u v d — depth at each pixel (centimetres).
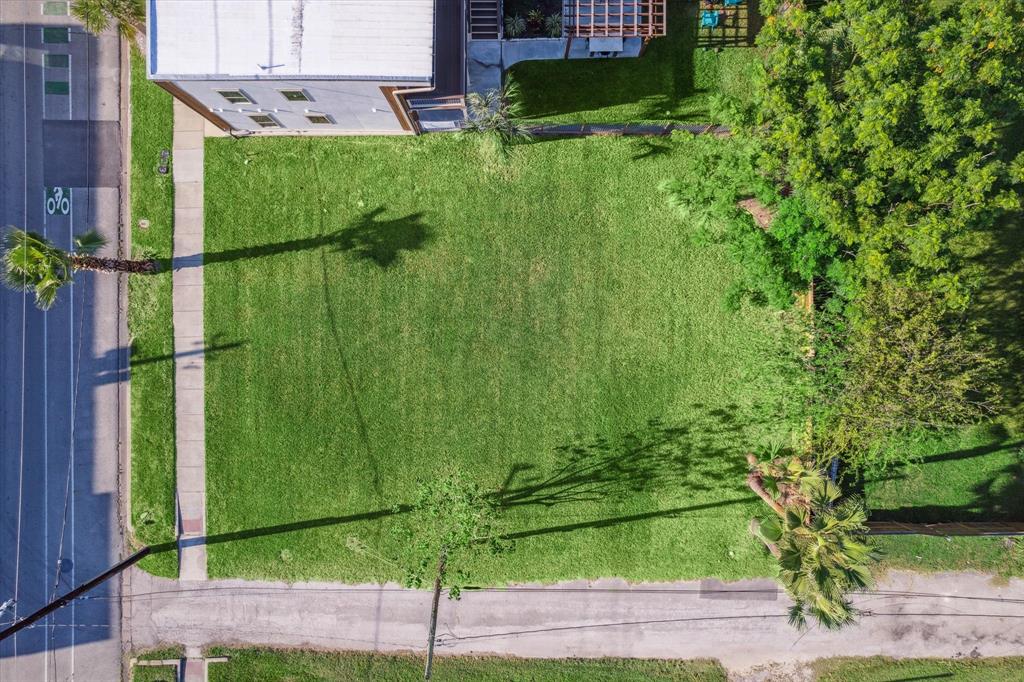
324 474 2142
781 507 1816
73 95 2122
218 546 2150
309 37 1692
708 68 2100
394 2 1705
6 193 2130
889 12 1543
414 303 2139
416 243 2138
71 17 2108
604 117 2108
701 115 2103
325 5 1695
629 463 2147
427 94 1872
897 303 1694
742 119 1739
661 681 2158
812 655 2166
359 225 2138
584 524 2155
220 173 2123
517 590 2156
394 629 2161
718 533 2153
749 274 1809
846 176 1591
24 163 2130
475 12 2012
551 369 2139
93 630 2141
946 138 1521
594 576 2159
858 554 1603
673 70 2102
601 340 2139
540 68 2095
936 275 1700
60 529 2144
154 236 2128
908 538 2153
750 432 2138
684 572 2159
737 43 2095
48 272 1658
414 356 2139
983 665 2153
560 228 2138
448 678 2145
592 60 2094
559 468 2145
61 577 2138
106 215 2134
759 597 2156
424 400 2142
